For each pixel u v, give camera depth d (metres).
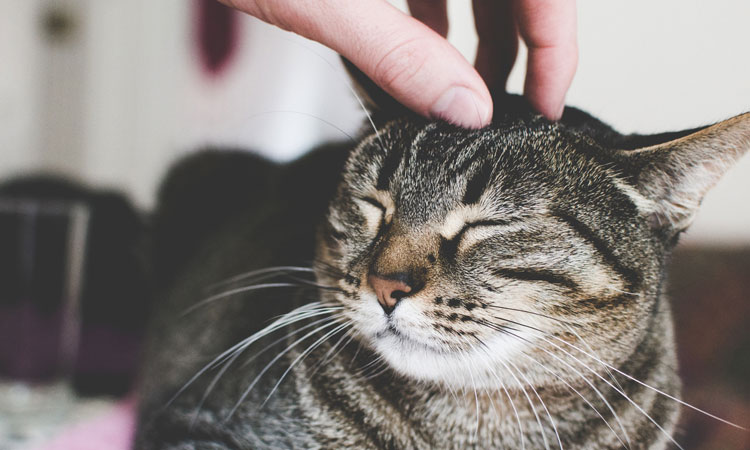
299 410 0.28
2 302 0.38
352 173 0.28
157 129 0.50
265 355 0.29
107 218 0.45
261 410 0.28
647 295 0.26
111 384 0.41
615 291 0.25
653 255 0.26
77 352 0.41
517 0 0.27
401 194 0.26
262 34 0.48
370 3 0.24
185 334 0.35
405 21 0.24
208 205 0.42
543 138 0.26
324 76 0.46
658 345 0.28
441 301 0.25
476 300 0.25
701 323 0.36
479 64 0.33
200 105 0.50
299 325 0.29
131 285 0.42
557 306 0.25
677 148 0.25
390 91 0.25
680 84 0.37
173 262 0.41
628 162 0.25
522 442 0.27
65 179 0.50
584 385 0.26
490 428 0.27
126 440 0.35
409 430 0.27
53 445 0.34
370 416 0.27
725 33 0.36
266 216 0.38
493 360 0.25
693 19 0.37
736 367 0.35
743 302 0.37
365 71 0.25
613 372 0.26
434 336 0.25
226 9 0.49
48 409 0.38
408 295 0.25
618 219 0.25
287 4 0.25
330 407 0.28
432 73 0.24
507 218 0.25
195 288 0.37
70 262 0.39
